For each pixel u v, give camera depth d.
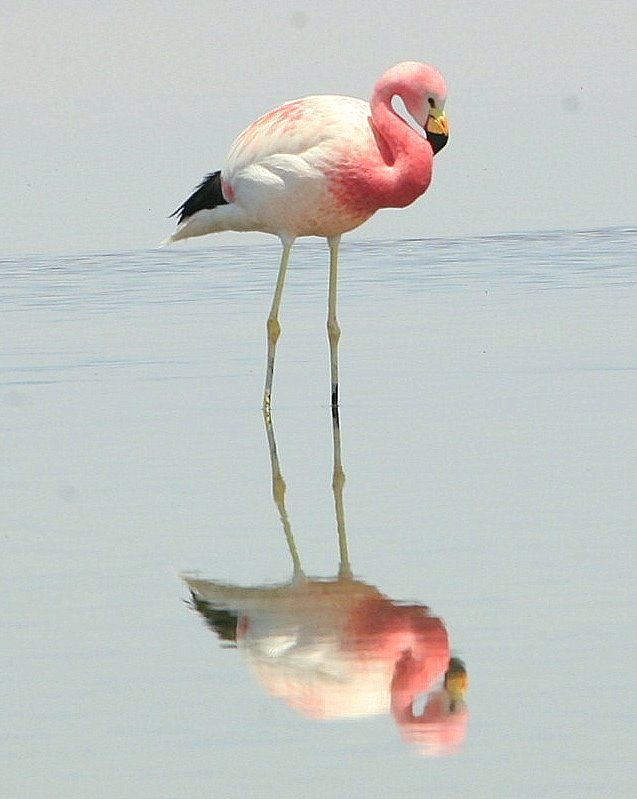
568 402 13.38
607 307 16.61
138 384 14.57
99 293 18.00
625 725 7.43
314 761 7.22
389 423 13.04
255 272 18.81
